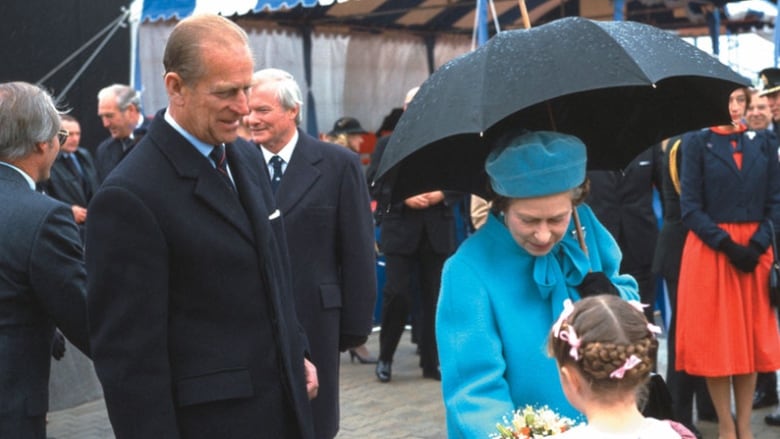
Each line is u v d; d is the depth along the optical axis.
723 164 5.39
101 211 2.71
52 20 9.92
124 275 2.68
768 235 5.36
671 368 6.01
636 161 6.77
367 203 4.52
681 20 12.04
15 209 3.11
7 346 3.06
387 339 7.36
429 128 2.57
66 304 3.05
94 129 10.20
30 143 3.21
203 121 2.80
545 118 2.98
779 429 5.93
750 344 5.43
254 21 10.13
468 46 12.80
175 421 2.71
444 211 7.15
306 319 4.29
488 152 2.93
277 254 3.05
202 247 2.76
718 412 5.57
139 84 9.40
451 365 2.66
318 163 4.43
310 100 10.84
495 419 2.53
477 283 2.68
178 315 2.77
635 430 1.99
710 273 5.41
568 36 2.56
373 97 11.56
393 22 11.56
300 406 2.97
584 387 2.00
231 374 2.79
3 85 3.28
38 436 3.14
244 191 2.95
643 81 2.42
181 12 8.73
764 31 12.78
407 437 6.01
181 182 2.79
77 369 5.76
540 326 2.64
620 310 2.00
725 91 2.81
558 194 2.56
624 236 6.84
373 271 4.46
